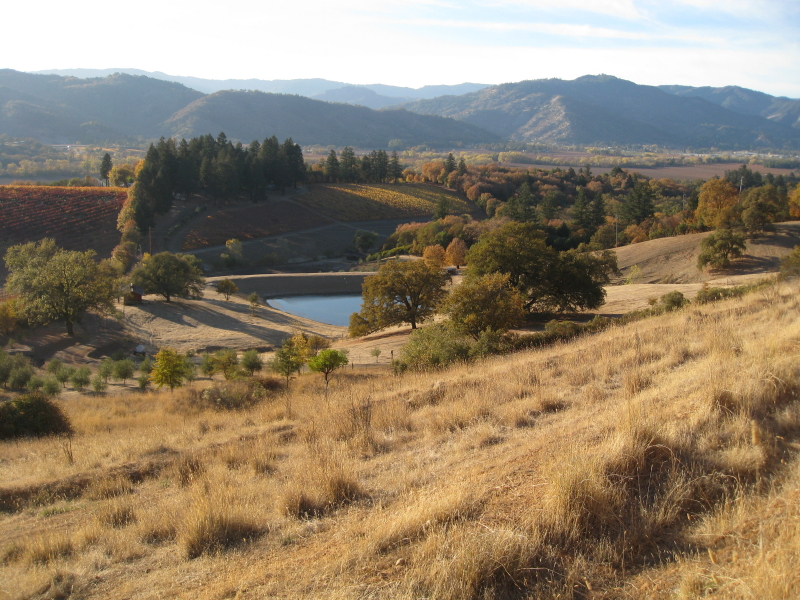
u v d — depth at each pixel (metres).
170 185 111.81
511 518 4.39
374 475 6.60
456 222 108.69
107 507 6.77
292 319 65.00
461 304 24.45
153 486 8.05
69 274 49.59
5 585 4.87
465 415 8.20
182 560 5.07
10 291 51.09
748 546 3.71
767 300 13.94
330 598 3.66
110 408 22.22
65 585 4.80
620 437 5.13
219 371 31.95
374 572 3.98
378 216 136.50
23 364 32.94
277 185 139.25
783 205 73.69
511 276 39.88
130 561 5.27
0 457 11.41
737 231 70.69
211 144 139.25
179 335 53.12
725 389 6.14
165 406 20.92
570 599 3.47
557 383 9.72
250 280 87.44
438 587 3.59
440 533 4.18
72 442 12.19
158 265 65.88
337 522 5.28
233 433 10.65
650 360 9.84
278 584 4.06
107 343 48.75
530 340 19.44
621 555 3.90
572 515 4.18
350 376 25.36
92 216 106.31
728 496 4.32
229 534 5.37
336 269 100.38
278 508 5.80
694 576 3.45
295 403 13.14
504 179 163.00
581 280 39.66
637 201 109.62
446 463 6.38
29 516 7.41
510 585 3.71
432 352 18.56
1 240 93.06
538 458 5.60
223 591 4.14
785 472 4.59
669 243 75.88
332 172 158.25
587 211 109.94
